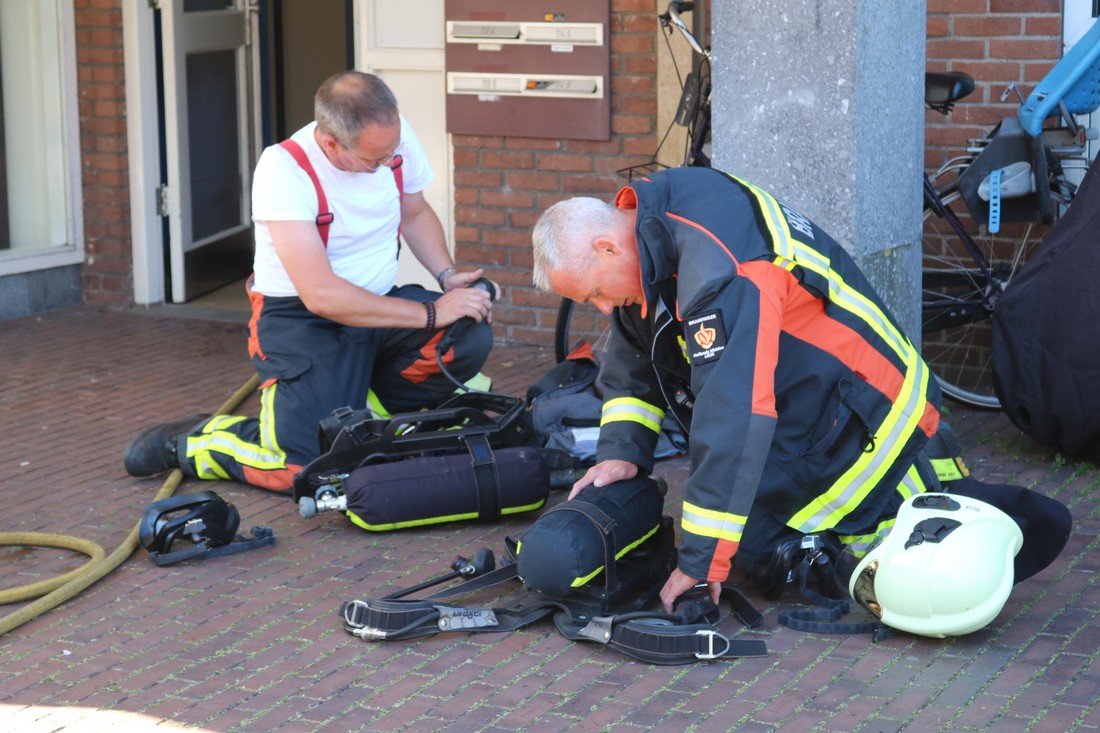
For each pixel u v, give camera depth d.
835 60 5.36
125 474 5.97
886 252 5.72
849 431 4.31
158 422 6.73
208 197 9.55
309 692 3.99
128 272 9.18
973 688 3.89
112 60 8.90
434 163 8.26
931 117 7.00
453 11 7.90
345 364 5.70
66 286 9.22
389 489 5.07
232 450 5.69
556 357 7.02
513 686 3.99
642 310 4.12
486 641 4.29
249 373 7.61
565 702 3.89
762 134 5.56
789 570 4.40
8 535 5.17
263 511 5.49
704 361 3.94
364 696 3.95
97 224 9.16
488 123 7.98
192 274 9.38
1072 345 5.57
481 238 8.18
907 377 4.36
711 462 3.95
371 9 8.19
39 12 8.94
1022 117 6.26
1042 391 5.69
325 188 5.56
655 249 3.94
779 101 5.50
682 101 7.13
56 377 7.57
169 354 8.04
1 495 5.72
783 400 4.29
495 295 5.95
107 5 8.84
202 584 4.77
